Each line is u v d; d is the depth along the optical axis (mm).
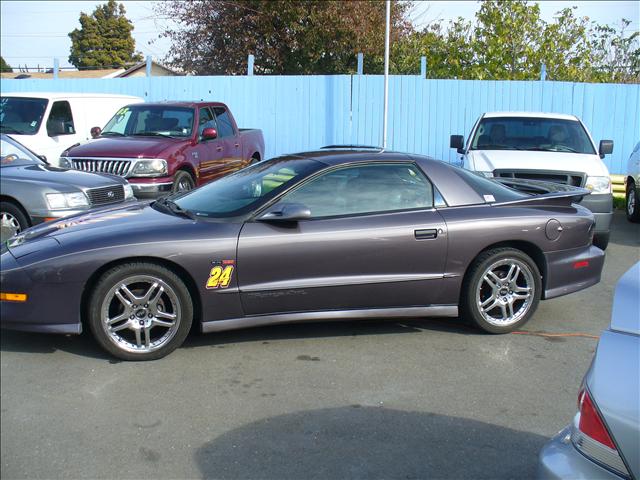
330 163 5125
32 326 4578
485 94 14750
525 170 8148
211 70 23266
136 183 9633
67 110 12109
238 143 12445
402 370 4609
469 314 5273
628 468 2014
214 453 3504
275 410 3990
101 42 55500
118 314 4672
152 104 11320
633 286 2252
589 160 8484
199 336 5234
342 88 15156
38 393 4203
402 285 5035
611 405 2064
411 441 3629
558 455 2217
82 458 3463
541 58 18859
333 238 4844
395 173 5207
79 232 4805
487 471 3342
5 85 16875
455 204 5227
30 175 7664
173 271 4691
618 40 19656
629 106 14461
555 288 5453
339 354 4891
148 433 3715
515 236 5234
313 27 21281
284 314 4891
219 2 22766
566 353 4988
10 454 3498
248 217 4828
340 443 3605
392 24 22312
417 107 14961
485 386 4359
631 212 11320
